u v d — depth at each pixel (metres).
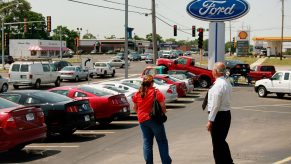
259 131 15.38
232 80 43.34
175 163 10.17
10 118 10.66
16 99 13.66
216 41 37.91
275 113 21.56
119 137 14.45
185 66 39.84
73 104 13.80
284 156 10.84
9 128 10.61
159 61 41.06
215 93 8.39
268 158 10.58
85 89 16.89
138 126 17.06
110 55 125.38
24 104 13.55
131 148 12.36
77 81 47.75
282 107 24.53
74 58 108.38
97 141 13.73
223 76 8.62
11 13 137.25
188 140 13.51
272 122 18.03
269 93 31.69
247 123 17.70
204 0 37.47
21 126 10.91
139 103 8.82
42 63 39.44
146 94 8.75
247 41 120.19
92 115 14.53
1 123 10.62
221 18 37.34
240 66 46.69
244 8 36.72
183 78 31.84
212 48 38.16
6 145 10.58
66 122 13.51
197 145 12.56
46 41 106.94
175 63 40.31
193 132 15.20
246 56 119.56
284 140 13.37
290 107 24.56
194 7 37.62
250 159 10.45
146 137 8.88
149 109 8.73
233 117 19.86
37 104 13.57
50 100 13.77
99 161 10.69
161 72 37.91
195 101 27.86
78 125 13.79
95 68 52.84
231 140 13.38
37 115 11.59
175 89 24.33
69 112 13.61
